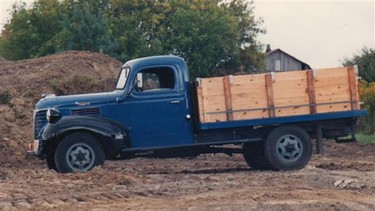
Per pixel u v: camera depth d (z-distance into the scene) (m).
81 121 18.78
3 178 18.20
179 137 19.39
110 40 54.31
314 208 13.20
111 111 19.16
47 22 60.09
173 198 14.59
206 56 62.56
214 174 18.91
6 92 31.05
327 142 30.69
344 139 20.41
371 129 37.69
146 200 14.39
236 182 16.80
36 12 60.09
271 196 14.56
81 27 53.50
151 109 19.28
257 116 19.33
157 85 19.45
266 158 19.55
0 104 30.44
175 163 23.38
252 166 20.73
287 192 15.11
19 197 14.70
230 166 22.12
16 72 35.12
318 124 19.86
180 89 19.39
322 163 21.52
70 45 53.22
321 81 19.62
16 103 30.36
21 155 25.78
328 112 19.62
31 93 32.03
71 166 18.73
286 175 17.98
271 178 17.44
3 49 60.53
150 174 19.27
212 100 19.17
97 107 19.14
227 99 19.22
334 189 15.64
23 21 60.00
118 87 19.75
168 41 62.41
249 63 67.75
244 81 19.30
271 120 19.38
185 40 61.56
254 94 19.33
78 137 18.78
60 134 18.67
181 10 62.56
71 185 16.42
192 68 62.53
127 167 21.91
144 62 19.38
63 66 35.41
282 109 19.44
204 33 62.56
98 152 18.89
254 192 15.13
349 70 19.73
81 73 35.53
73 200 14.47
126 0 63.53
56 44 54.66
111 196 14.90
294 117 19.50
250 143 19.95
